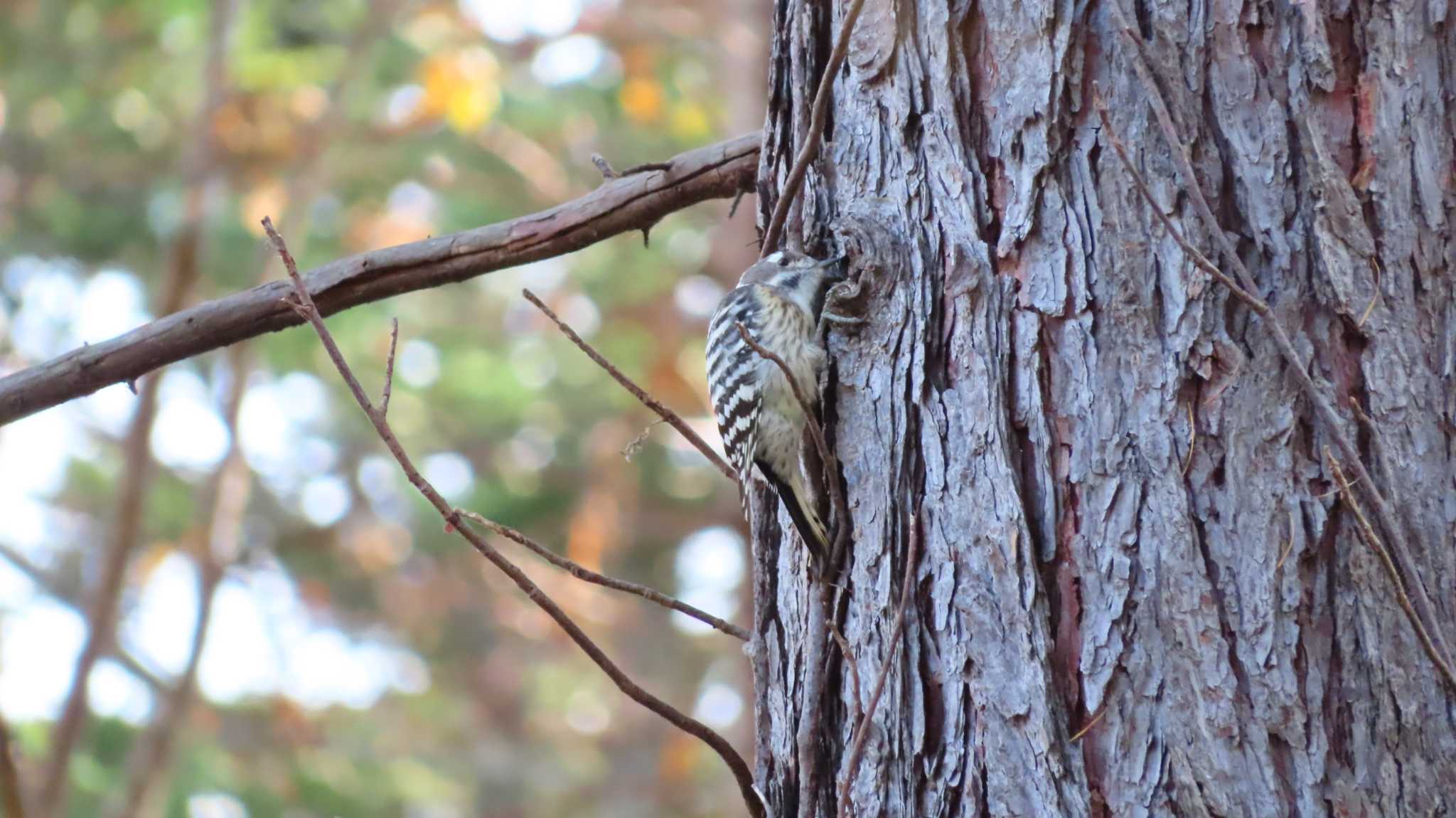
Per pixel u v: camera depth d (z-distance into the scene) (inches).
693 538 1146.7
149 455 784.9
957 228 254.5
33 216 920.9
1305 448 228.1
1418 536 226.1
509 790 1142.3
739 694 1024.9
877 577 257.4
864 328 263.7
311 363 962.1
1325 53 236.1
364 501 1115.3
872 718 250.1
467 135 949.8
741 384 321.1
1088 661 231.9
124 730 856.9
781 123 309.7
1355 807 219.6
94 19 899.4
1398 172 234.4
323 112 902.4
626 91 967.0
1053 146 246.2
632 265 1018.7
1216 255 233.8
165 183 893.8
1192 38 240.1
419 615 1135.6
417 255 343.9
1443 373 231.1
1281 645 224.1
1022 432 243.3
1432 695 222.5
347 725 1063.0
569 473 1095.0
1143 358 235.9
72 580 1024.2
